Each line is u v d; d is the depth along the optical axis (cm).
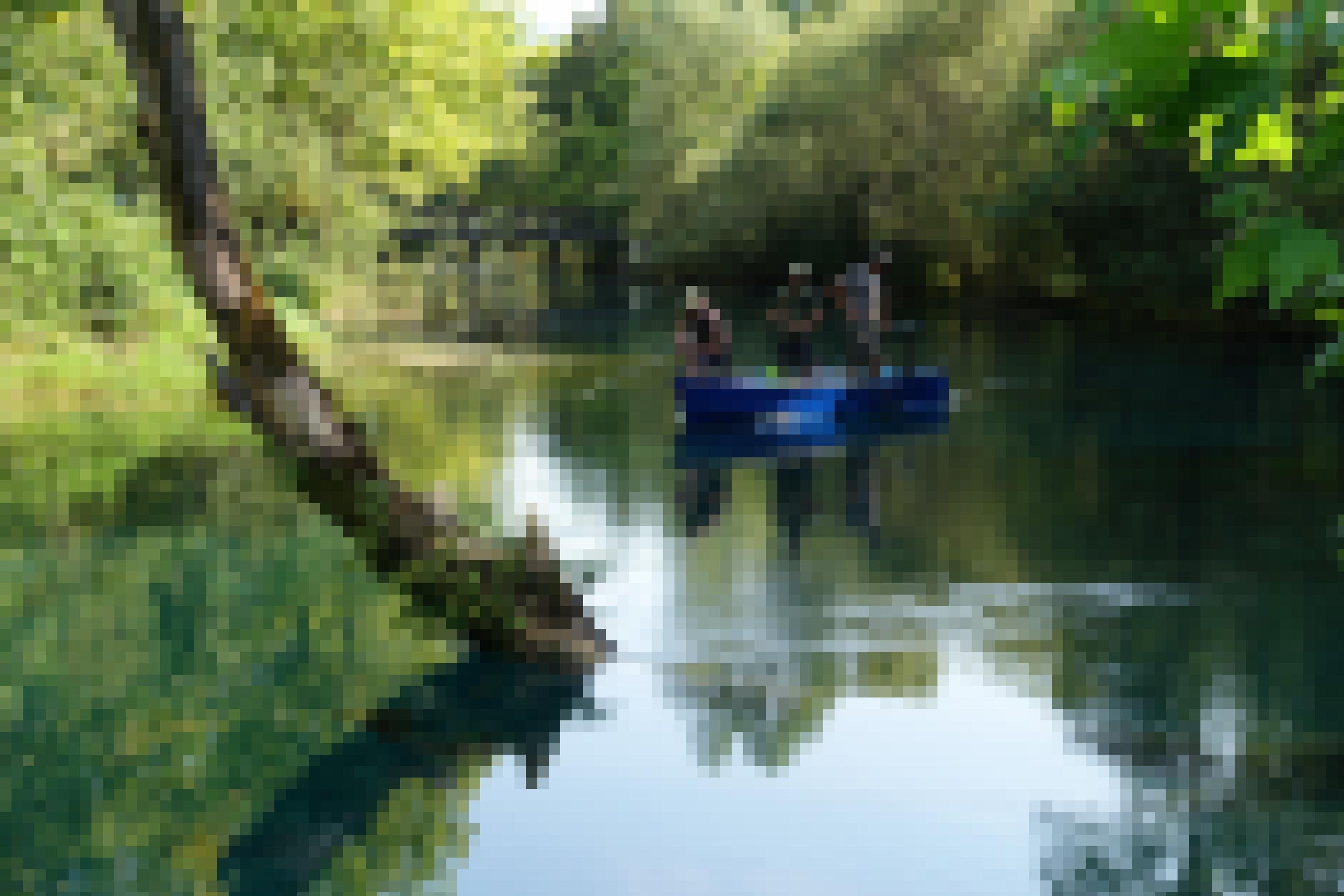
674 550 1130
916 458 1617
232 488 1211
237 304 807
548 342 3216
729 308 4178
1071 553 1087
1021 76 3172
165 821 582
